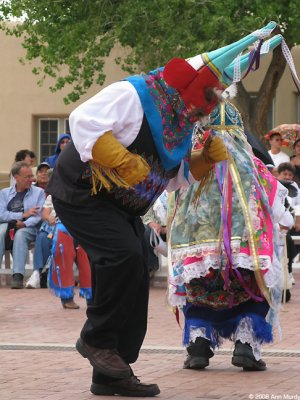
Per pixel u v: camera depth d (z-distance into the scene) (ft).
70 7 79.92
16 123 99.45
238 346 24.43
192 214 24.35
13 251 48.21
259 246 23.93
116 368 20.74
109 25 79.82
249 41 21.16
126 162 19.74
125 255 20.16
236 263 23.82
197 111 20.71
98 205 20.58
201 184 23.89
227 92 24.85
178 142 20.99
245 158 24.61
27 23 81.41
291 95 97.66
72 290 39.75
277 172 50.37
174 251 24.56
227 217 23.98
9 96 99.55
